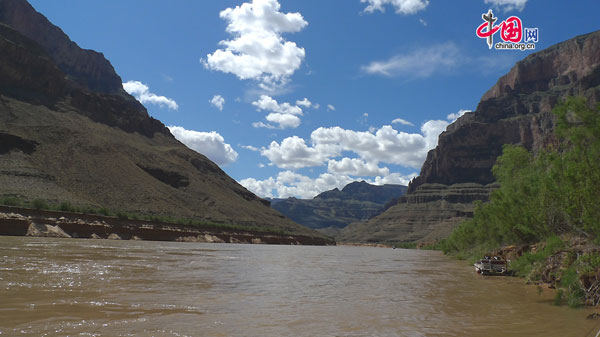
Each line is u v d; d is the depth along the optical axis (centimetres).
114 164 12494
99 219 7556
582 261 1350
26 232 5647
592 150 1493
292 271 2509
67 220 6650
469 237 5366
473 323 938
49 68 16600
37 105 14688
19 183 8675
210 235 10812
